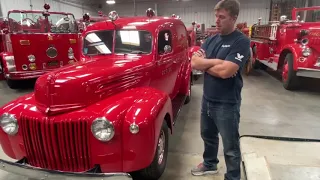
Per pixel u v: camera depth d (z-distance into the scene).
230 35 2.12
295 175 1.88
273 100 5.51
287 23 6.93
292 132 3.82
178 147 3.38
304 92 6.18
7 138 2.28
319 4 14.95
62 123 2.06
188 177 2.70
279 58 6.75
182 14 21.48
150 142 2.08
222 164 2.93
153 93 2.52
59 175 2.00
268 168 1.96
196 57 2.23
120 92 2.54
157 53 3.21
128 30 3.31
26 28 6.26
